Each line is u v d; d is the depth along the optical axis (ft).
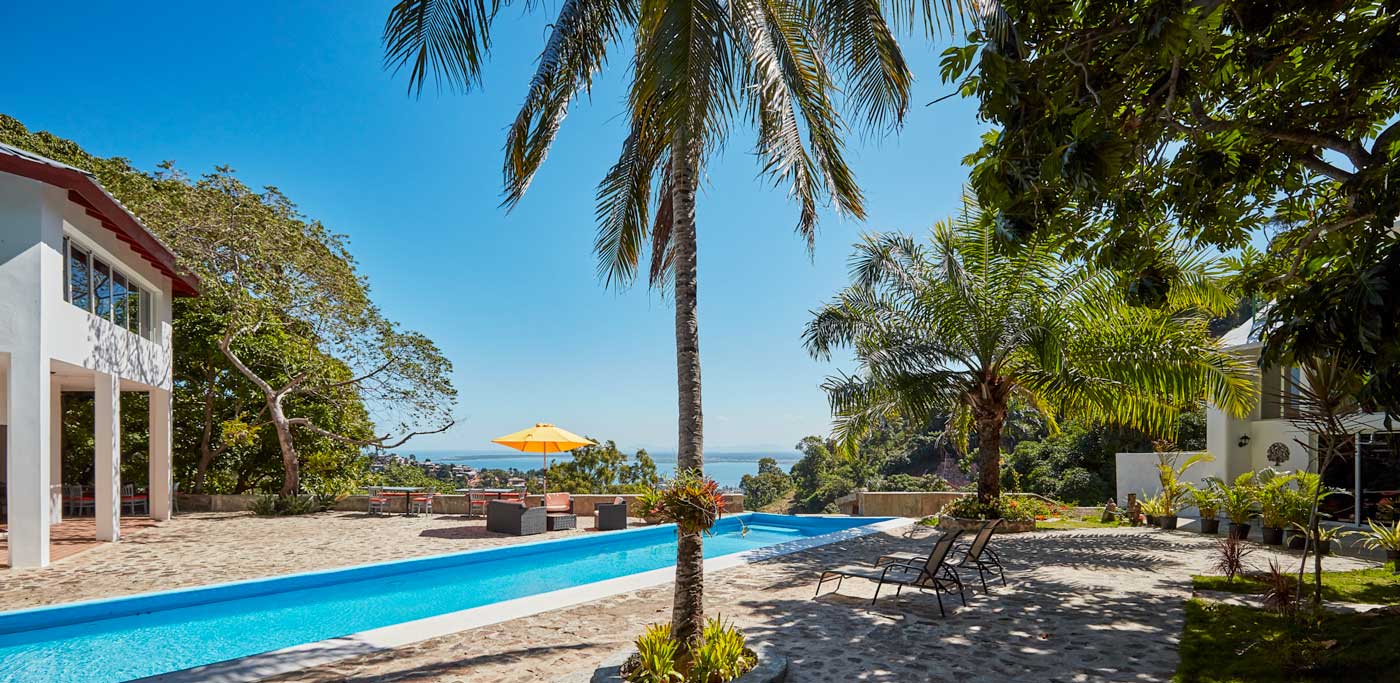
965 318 48.65
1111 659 19.13
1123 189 23.12
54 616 26.48
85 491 67.00
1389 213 15.15
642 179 25.20
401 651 20.08
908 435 144.66
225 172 64.18
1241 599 26.07
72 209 41.57
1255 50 19.69
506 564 41.86
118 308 48.91
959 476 131.75
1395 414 13.92
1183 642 20.53
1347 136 21.81
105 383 45.96
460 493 64.34
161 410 57.41
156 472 57.47
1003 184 19.11
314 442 78.18
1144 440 85.40
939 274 49.55
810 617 24.17
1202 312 45.24
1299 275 25.02
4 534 46.55
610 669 16.76
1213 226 25.36
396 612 30.25
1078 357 46.34
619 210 25.90
